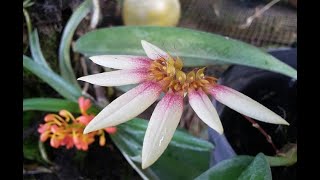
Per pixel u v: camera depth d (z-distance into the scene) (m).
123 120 0.08
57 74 0.14
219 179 0.09
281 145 0.11
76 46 0.12
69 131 0.12
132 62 0.08
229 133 0.12
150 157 0.07
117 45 0.12
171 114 0.08
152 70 0.08
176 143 0.12
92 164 0.14
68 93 0.13
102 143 0.12
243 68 0.12
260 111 0.08
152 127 0.08
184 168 0.12
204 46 0.11
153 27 0.12
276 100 0.12
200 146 0.11
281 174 0.11
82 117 0.12
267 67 0.11
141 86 0.08
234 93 0.08
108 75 0.08
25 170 0.14
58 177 0.14
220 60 0.11
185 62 0.11
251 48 0.11
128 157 0.12
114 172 0.13
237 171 0.09
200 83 0.08
